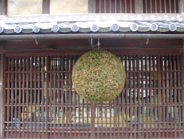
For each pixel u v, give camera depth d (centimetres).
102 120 367
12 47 371
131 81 370
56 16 366
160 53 364
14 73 379
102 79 272
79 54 363
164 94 372
